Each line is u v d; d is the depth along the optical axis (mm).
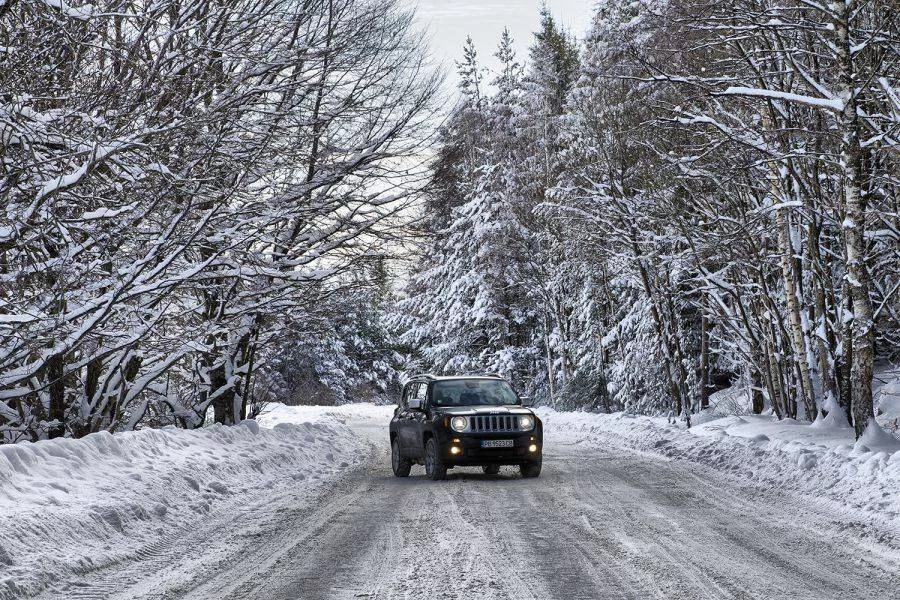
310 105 18531
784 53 18656
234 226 17234
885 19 17516
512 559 9336
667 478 16469
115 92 14406
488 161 58938
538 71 55875
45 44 14227
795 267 23344
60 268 13875
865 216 19781
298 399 72562
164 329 18688
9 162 13516
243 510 13383
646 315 38594
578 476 17188
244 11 16719
